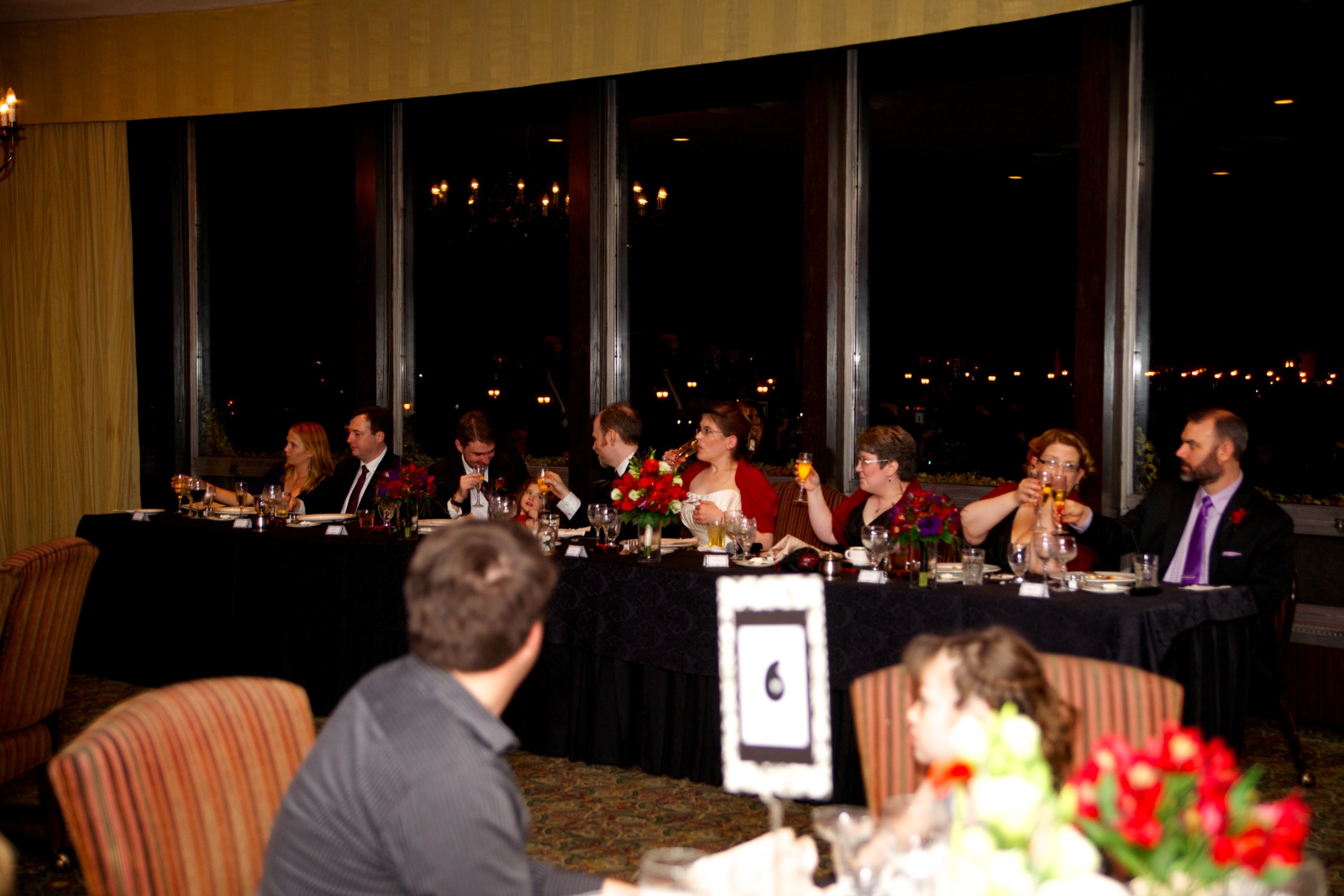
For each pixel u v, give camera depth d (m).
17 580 3.16
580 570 4.17
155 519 5.48
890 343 5.96
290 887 1.41
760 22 5.83
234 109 7.10
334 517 5.49
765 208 6.34
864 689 2.07
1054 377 5.72
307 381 7.38
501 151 6.93
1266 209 5.12
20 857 3.47
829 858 3.40
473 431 5.52
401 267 7.08
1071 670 2.04
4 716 3.21
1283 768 4.24
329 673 4.86
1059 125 5.73
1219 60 5.13
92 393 7.39
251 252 7.46
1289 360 5.06
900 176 5.96
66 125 7.39
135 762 1.61
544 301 6.85
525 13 6.43
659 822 3.70
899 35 5.47
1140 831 1.07
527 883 1.38
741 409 4.85
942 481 5.91
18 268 7.45
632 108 6.54
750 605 1.44
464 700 1.42
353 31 6.85
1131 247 5.20
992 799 1.09
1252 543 3.96
